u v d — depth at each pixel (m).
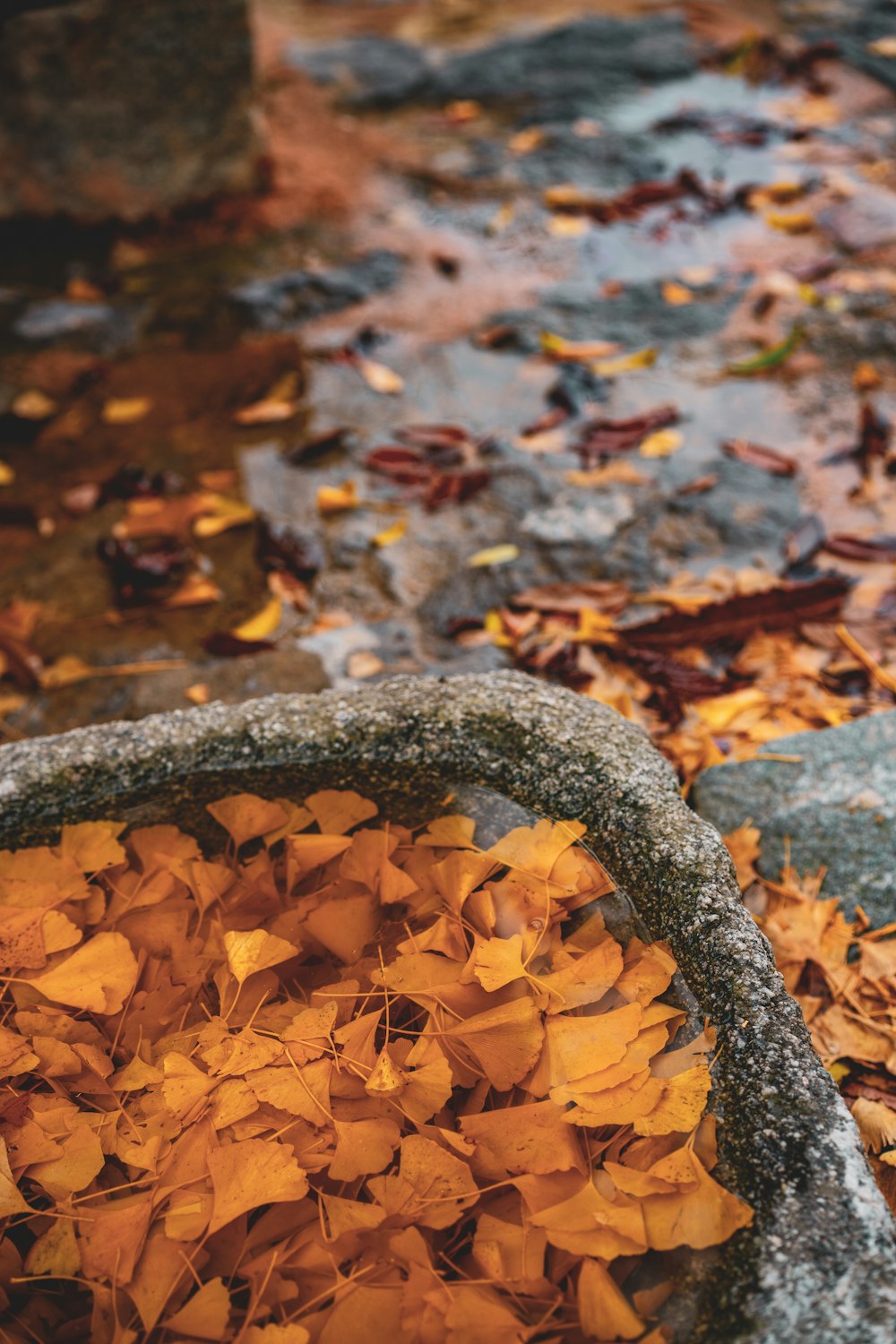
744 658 1.77
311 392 2.33
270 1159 1.19
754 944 1.25
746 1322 1.11
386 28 3.85
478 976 1.26
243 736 1.41
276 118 3.28
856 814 1.52
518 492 2.05
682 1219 1.15
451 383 2.34
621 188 2.97
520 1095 1.24
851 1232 1.13
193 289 2.66
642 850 1.32
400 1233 1.17
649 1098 1.20
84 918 1.35
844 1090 1.41
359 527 1.99
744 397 2.26
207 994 1.31
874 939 1.47
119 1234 1.18
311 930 1.32
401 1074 1.23
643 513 1.99
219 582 1.91
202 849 1.40
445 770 1.40
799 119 3.24
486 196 2.97
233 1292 1.17
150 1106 1.24
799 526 1.94
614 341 2.43
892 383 2.27
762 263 2.65
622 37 3.67
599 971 1.26
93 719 1.74
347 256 2.75
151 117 2.71
